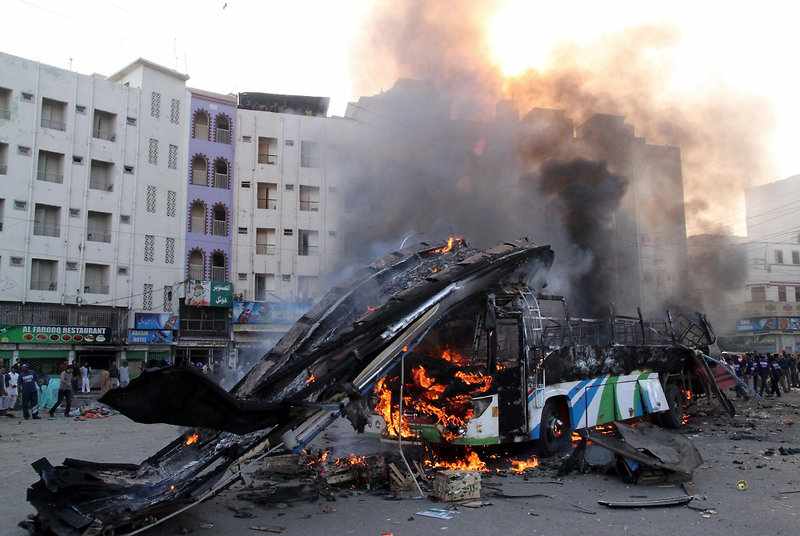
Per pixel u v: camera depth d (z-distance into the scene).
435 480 7.37
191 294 38.28
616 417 11.62
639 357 12.63
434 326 8.71
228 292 39.44
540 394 9.66
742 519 6.35
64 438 13.55
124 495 5.95
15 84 34.00
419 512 6.70
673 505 6.95
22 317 33.25
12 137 33.72
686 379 14.86
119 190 37.19
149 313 37.09
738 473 8.80
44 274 34.72
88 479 6.09
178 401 5.46
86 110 36.34
